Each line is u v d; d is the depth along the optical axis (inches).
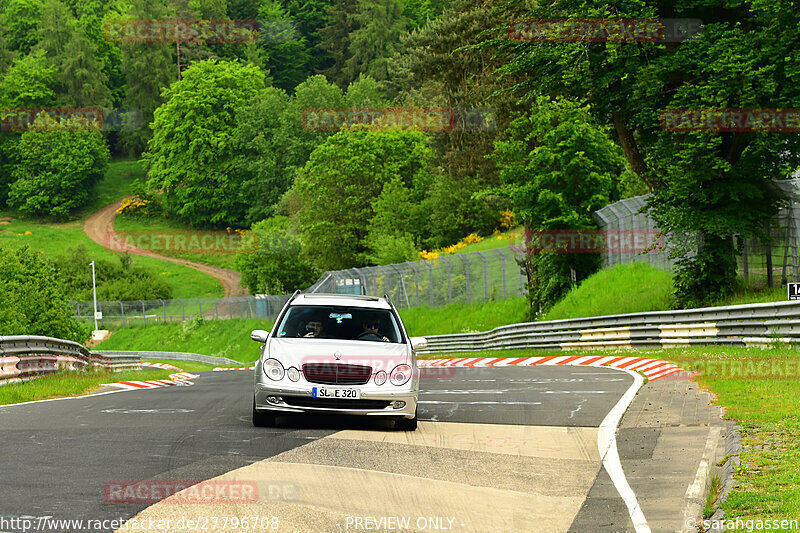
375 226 5777.6
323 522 445.1
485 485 553.3
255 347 5147.6
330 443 705.0
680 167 2090.3
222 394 1272.1
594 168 3097.9
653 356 1685.5
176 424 834.8
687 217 2102.6
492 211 5378.9
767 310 1552.7
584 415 903.7
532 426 832.9
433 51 5310.0
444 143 5718.5
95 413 950.4
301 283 6427.2
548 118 3115.2
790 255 2169.0
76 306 6732.3
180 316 6328.7
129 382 1594.5
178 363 4020.7
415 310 4079.7
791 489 477.4
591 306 2726.4
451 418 908.6
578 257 3137.3
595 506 495.5
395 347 828.0
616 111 2283.5
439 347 3476.9
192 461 609.0
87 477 544.7
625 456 649.6
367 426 828.6
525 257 3437.5
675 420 804.6
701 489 518.3
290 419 871.1
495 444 719.1
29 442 700.7
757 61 1927.9
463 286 3895.2
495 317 3614.7
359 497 505.7
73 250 7859.3
